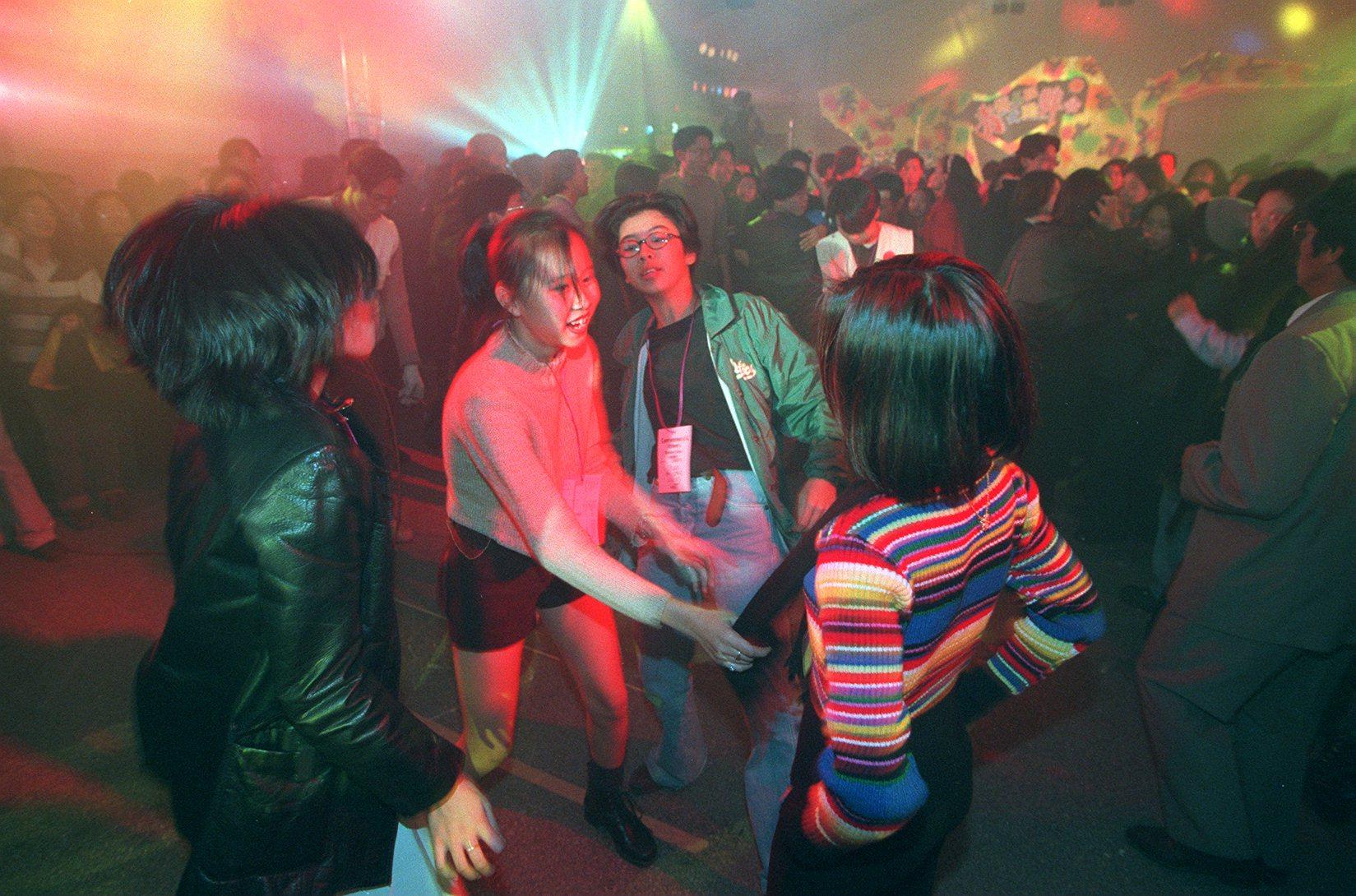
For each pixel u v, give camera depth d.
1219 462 2.14
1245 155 13.73
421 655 3.60
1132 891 2.45
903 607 1.12
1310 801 2.80
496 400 1.89
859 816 1.12
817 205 7.71
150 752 1.25
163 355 1.12
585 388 2.22
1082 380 4.88
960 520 1.17
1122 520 5.00
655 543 2.28
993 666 1.47
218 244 1.11
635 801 2.68
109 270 1.15
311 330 1.15
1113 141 14.55
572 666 2.34
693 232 2.32
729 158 8.14
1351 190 1.95
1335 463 1.97
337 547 1.12
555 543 1.78
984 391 1.08
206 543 1.13
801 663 1.44
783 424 2.42
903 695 1.16
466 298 2.06
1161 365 4.76
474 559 2.08
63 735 3.04
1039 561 1.34
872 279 1.13
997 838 2.64
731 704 3.31
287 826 1.20
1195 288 4.57
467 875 1.29
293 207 1.18
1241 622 2.12
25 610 3.91
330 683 1.12
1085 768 2.97
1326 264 2.01
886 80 16.30
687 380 2.32
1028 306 4.80
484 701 2.22
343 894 1.30
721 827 2.66
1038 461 5.03
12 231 4.49
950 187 6.50
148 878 2.42
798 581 1.44
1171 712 2.35
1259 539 2.08
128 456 5.50
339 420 1.26
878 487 1.14
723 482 2.29
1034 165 6.68
